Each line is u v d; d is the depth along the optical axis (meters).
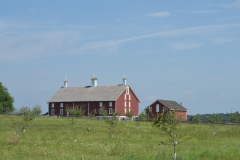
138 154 19.98
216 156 19.22
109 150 21.39
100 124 53.78
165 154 19.45
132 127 50.53
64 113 96.19
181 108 94.81
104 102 90.00
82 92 97.44
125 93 91.69
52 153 19.92
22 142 27.50
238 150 22.03
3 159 18.08
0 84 99.69
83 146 23.64
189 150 22.78
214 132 42.19
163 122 19.17
